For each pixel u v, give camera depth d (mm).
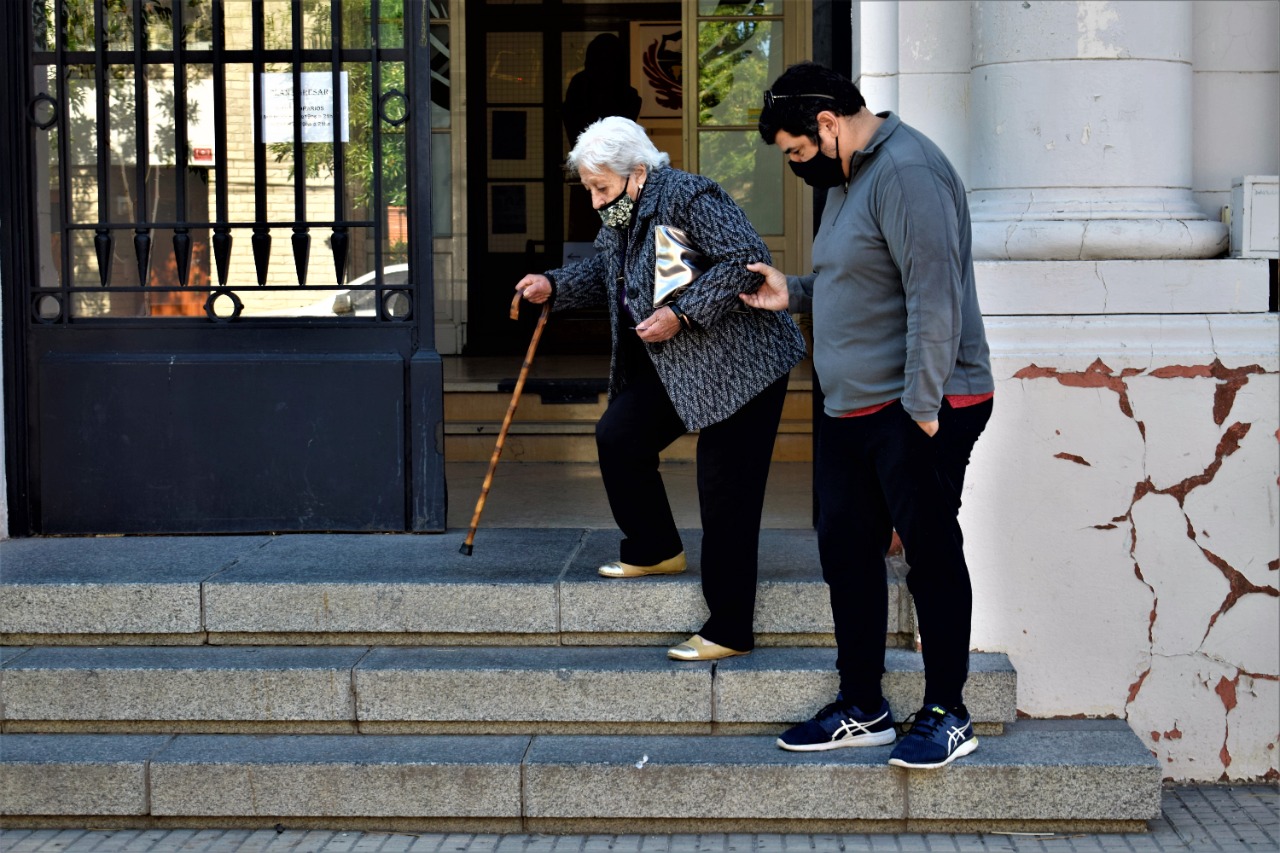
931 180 2891
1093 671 3580
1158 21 3584
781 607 3537
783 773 3199
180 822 3311
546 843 3209
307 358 4113
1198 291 3521
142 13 4113
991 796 3197
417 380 4125
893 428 3023
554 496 4891
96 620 3609
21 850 3186
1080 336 3525
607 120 3361
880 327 3023
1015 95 3619
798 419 5801
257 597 3590
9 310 4113
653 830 3258
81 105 4141
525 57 8164
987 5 3656
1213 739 3598
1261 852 3141
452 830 3279
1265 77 3730
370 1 4094
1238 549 3541
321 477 4141
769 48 7586
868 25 3809
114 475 4129
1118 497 3537
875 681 3248
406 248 4137
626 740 3373
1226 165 3758
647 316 3320
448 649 3576
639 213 3303
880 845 3170
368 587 3576
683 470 5488
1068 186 3611
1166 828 3287
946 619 3127
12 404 4125
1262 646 3562
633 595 3553
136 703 3447
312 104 4125
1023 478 3541
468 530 4250
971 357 3074
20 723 3471
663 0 8047
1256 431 3514
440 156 7812
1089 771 3188
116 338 4141
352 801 3264
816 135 3014
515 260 8258
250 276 4160
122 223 4145
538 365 6965
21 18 4102
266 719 3441
